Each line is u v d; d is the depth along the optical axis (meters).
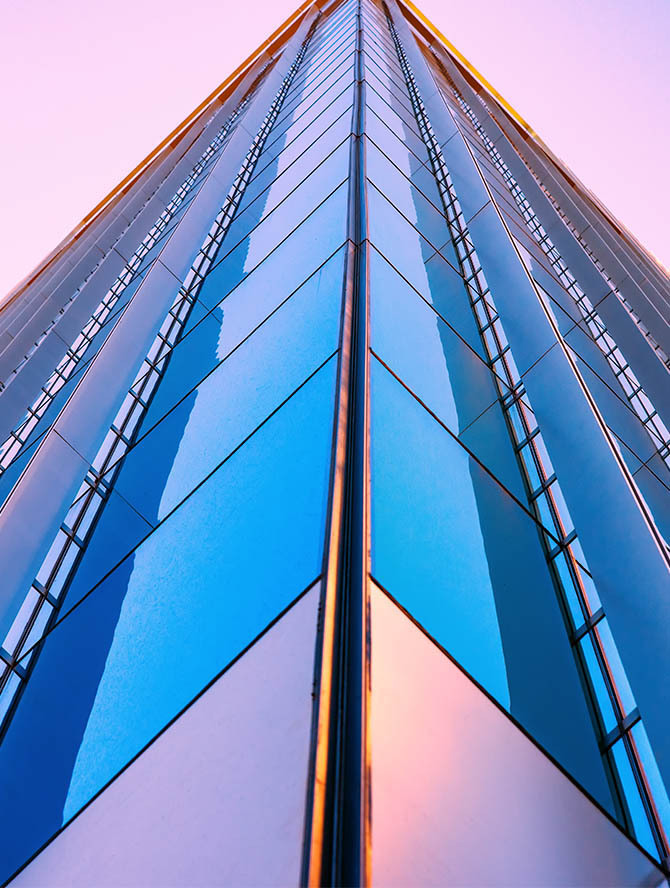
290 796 4.73
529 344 12.64
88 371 13.60
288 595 6.36
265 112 31.58
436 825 5.05
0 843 6.93
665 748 6.91
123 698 7.27
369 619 5.84
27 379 20.64
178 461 10.66
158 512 9.95
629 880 5.91
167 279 17.16
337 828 4.52
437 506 8.18
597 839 6.09
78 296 24.08
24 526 10.82
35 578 10.60
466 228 17.48
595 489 9.59
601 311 22.00
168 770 5.90
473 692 6.39
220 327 14.12
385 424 8.40
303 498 7.20
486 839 5.29
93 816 6.18
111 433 13.60
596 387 16.94
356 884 4.20
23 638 9.86
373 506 7.08
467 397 11.37
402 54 38.81
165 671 7.05
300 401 8.76
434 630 6.56
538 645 7.83
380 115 20.69
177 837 5.27
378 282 11.32
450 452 9.45
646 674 7.54
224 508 8.48
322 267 11.60
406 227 14.75
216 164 24.11
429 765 5.39
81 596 9.73
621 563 8.67
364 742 4.93
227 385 11.35
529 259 20.44
